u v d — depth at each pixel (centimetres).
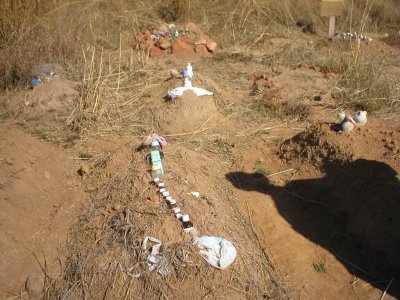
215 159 457
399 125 530
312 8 1010
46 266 335
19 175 394
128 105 553
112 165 410
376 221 372
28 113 533
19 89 588
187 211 344
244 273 312
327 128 448
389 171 395
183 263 305
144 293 297
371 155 412
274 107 563
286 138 498
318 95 595
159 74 645
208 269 305
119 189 375
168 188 362
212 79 650
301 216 384
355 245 356
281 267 335
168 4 963
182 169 399
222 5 984
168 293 295
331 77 650
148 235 323
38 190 393
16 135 446
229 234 342
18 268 332
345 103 573
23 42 649
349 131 434
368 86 602
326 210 388
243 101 582
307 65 708
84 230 356
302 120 541
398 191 384
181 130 508
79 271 321
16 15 693
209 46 788
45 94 554
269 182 426
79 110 525
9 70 598
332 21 872
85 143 478
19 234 352
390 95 590
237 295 299
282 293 311
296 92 607
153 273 304
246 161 457
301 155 445
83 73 620
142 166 390
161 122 514
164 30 829
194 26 839
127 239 328
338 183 406
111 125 513
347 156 415
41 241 353
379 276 333
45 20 731
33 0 743
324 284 325
